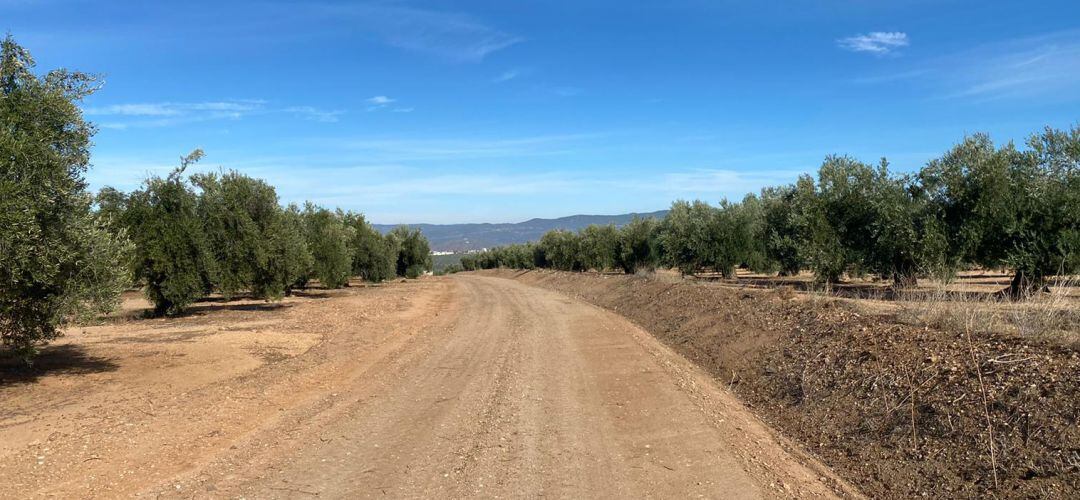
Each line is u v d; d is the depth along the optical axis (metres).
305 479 5.55
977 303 8.85
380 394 9.30
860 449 6.07
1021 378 5.66
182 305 21.14
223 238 22.61
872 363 7.57
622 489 5.25
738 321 13.12
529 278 53.94
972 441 5.27
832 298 12.84
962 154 17.75
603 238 45.84
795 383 8.45
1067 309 7.69
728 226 30.94
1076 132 16.00
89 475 5.68
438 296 33.94
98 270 9.66
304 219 35.28
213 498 5.11
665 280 24.77
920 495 4.96
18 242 8.27
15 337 9.58
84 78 10.16
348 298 31.94
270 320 20.75
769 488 5.26
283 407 8.58
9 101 8.99
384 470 5.79
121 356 12.70
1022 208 16.38
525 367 11.35
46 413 7.96
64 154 9.70
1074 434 4.66
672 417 7.63
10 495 5.14
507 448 6.46
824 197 22.20
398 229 65.31
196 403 8.66
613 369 10.98
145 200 20.59
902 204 19.19
